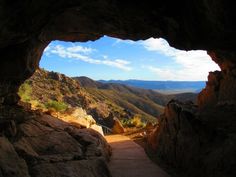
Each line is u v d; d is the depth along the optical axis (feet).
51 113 51.06
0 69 31.68
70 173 24.34
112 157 44.91
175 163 37.63
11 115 31.71
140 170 37.76
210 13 24.35
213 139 30.99
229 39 27.35
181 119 37.29
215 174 26.40
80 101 131.23
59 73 152.76
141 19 32.68
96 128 59.41
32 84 115.75
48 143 29.73
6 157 20.08
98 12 33.30
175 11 28.96
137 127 80.84
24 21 25.39
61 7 28.89
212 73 50.24
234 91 41.32
